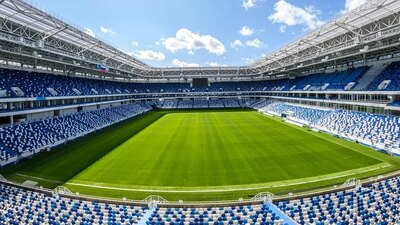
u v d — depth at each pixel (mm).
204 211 20719
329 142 42344
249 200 22516
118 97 84875
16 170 31844
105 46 53969
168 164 33281
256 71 101875
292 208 20484
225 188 26078
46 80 57125
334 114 55031
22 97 44531
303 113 65500
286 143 42125
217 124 62812
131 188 26484
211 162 33656
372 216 18656
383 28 40469
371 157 33781
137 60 74438
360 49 48219
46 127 46156
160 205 21766
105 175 29922
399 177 25609
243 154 36594
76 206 21562
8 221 18734
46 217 19438
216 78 111750
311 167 30812
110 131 56188
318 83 69625
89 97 65625
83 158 36219
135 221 19203
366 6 35406
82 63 58875
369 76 53812
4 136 37688
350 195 22188
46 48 43938
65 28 39688
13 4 30484
